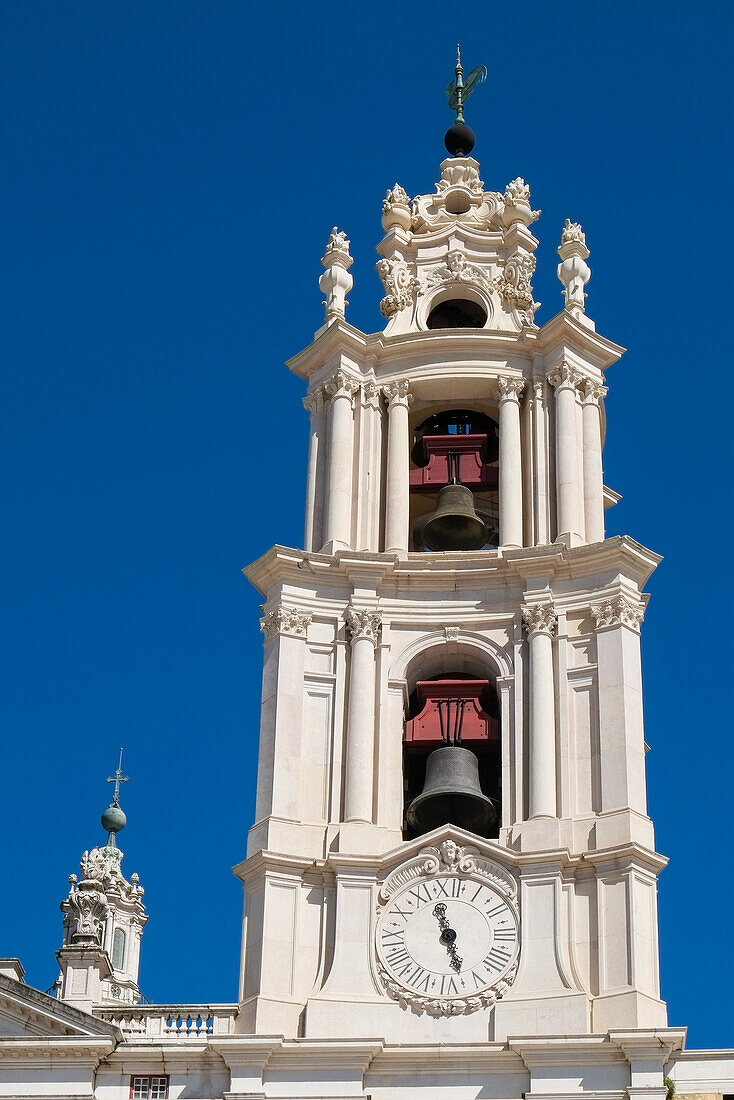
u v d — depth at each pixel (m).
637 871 68.44
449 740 73.12
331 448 78.75
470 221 85.31
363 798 70.81
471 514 77.81
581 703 72.12
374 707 72.88
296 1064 65.38
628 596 73.56
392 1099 64.88
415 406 81.12
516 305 83.00
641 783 70.38
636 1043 64.12
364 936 68.44
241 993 68.38
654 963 67.50
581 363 80.06
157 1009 68.19
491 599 74.75
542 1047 64.56
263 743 72.31
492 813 71.25
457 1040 66.44
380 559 74.88
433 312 84.94
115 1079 65.88
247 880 69.94
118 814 137.00
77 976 69.81
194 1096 65.38
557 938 67.56
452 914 68.62
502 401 79.50
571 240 84.06
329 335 80.62
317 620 74.50
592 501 77.50
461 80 91.69
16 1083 65.62
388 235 85.19
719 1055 67.19
